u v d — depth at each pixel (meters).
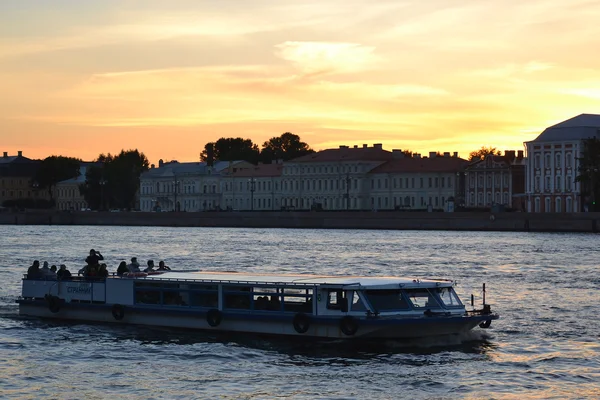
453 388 45.31
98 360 51.31
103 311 60.91
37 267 64.94
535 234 194.75
